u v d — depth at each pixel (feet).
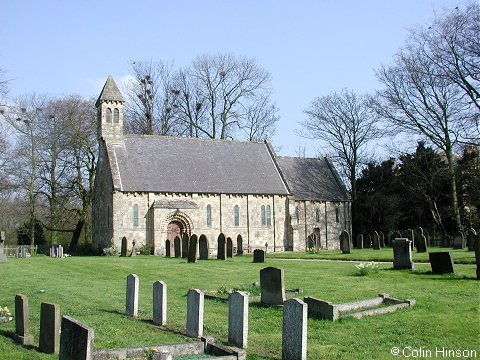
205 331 47.39
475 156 185.26
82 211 199.72
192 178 180.65
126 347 39.47
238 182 188.03
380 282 72.79
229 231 182.29
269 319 51.55
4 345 42.57
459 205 181.57
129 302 55.11
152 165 178.09
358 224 217.15
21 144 188.75
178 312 56.18
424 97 163.94
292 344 37.91
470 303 55.47
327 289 67.10
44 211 212.84
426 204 193.88
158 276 87.66
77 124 194.59
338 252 149.69
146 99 226.99
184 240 138.21
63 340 35.78
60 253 152.05
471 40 142.51
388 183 212.64
